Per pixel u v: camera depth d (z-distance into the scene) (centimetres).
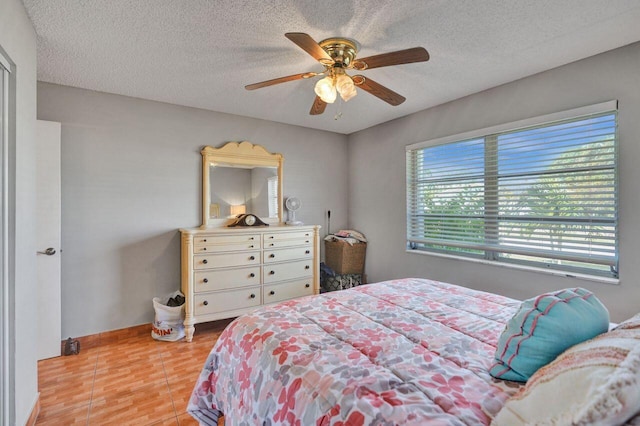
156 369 233
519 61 228
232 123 349
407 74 250
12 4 148
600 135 218
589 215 224
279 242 333
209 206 331
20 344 156
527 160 258
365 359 115
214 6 165
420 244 354
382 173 391
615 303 211
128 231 293
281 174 379
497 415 79
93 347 270
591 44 204
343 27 185
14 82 151
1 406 141
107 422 174
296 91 283
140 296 298
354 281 407
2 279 143
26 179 165
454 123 308
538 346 96
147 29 186
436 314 158
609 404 57
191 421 176
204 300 291
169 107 312
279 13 172
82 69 237
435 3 164
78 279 271
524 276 258
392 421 82
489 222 285
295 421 99
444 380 101
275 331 140
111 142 284
